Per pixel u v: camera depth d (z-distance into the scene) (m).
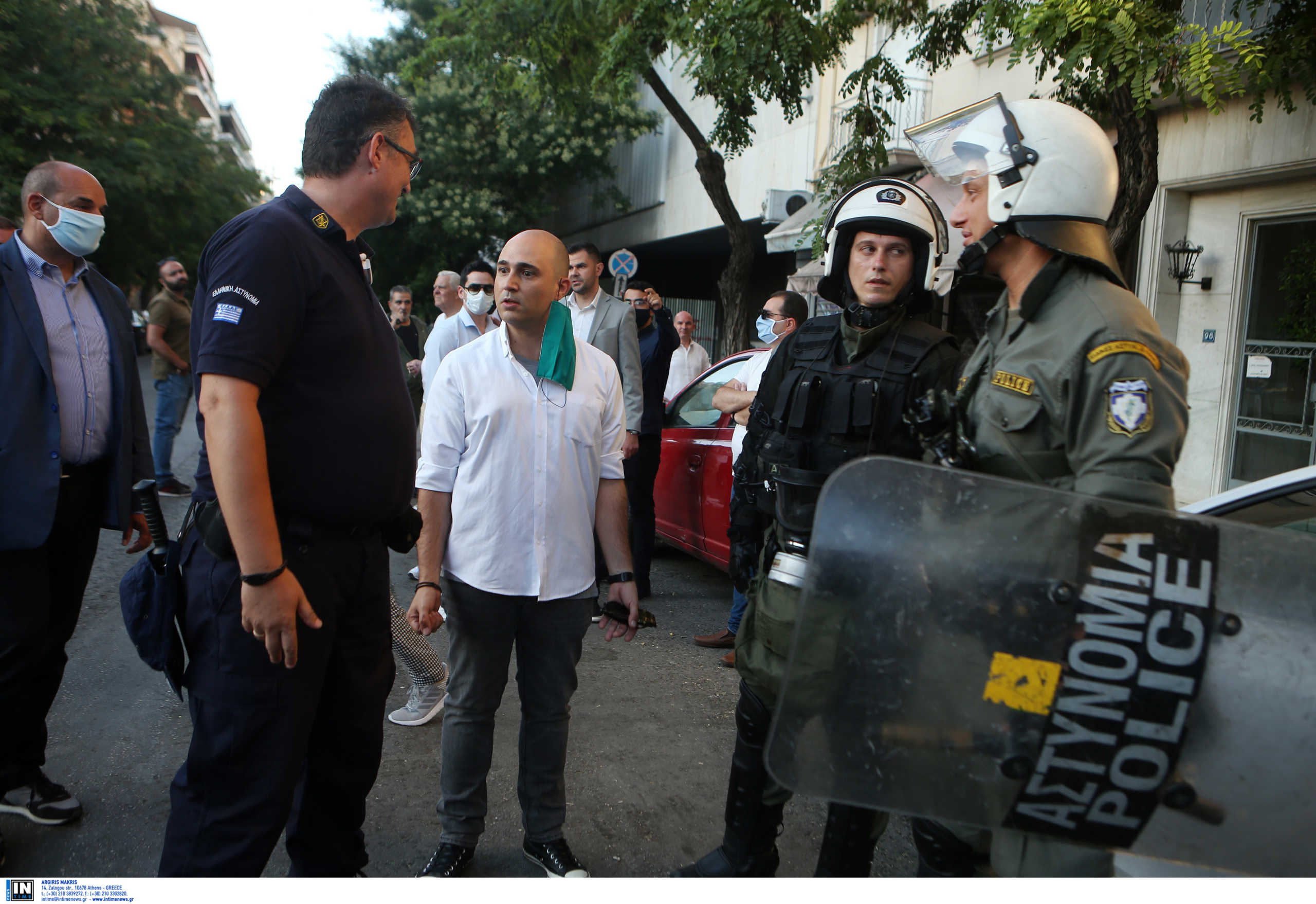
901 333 1.99
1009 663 1.19
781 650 1.87
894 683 1.21
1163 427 1.32
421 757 3.07
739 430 4.71
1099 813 1.19
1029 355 1.45
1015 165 1.49
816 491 1.88
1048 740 1.18
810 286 8.96
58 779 2.80
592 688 3.76
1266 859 1.14
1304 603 1.15
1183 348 7.75
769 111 13.98
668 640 4.43
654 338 4.87
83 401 2.53
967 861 1.63
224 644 1.69
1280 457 7.01
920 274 1.99
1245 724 1.15
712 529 4.97
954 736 1.20
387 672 2.05
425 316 21.97
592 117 18.25
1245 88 5.21
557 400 2.27
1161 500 1.29
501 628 2.28
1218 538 1.17
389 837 2.56
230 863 1.70
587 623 2.37
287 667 1.66
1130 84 5.04
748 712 1.97
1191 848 1.17
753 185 14.63
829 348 2.03
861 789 1.21
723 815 2.72
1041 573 1.19
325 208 1.81
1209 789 1.16
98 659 3.83
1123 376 1.33
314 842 2.04
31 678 2.42
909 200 1.98
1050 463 1.42
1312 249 6.75
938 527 1.22
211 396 1.57
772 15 7.53
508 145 19.42
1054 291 1.47
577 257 4.48
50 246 2.49
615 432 2.45
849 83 8.16
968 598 1.20
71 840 2.45
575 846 2.53
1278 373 7.03
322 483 1.75
